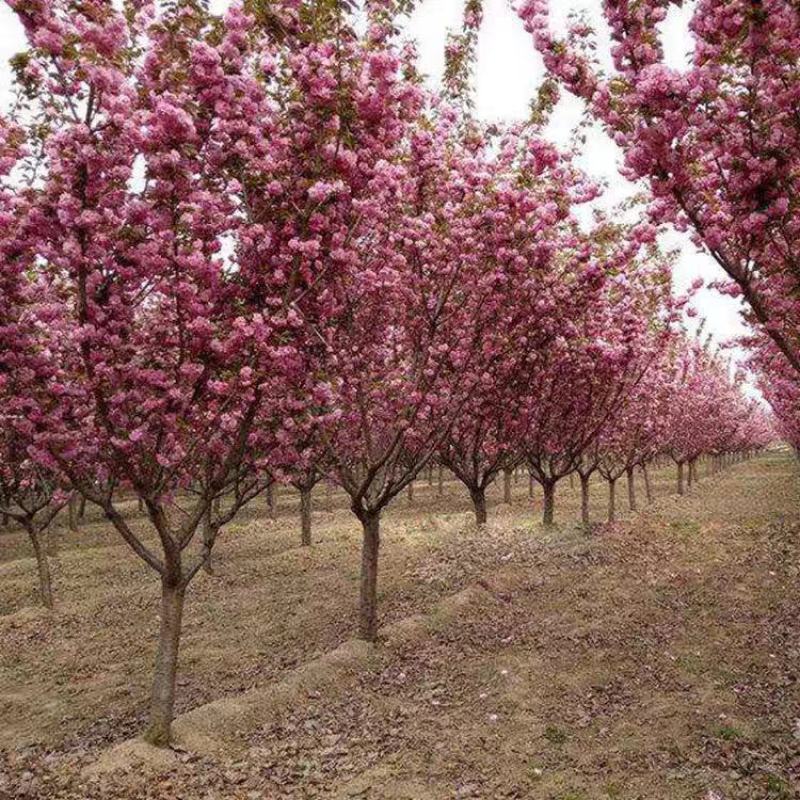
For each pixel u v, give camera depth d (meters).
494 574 17.03
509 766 8.28
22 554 27.06
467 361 12.78
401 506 36.94
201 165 8.65
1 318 8.11
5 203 7.55
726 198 7.14
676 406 30.53
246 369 8.55
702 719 9.03
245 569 20.92
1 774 8.85
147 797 7.86
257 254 9.42
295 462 11.90
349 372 12.41
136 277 8.33
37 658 14.35
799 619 12.94
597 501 34.75
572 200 10.93
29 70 7.01
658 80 5.80
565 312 14.17
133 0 7.69
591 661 11.42
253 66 9.24
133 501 42.28
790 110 6.39
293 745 9.16
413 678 11.29
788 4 5.44
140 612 17.16
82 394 8.72
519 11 6.45
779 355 13.39
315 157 9.09
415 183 11.02
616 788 7.56
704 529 22.64
